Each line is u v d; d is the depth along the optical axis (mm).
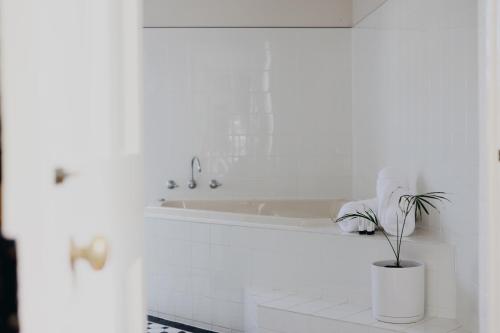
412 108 4066
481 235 2314
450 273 3340
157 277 4602
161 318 4602
